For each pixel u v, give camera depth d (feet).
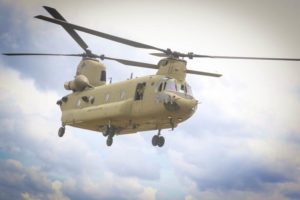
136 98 119.34
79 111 135.44
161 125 120.98
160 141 122.42
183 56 119.24
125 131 130.62
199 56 117.70
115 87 127.24
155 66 124.88
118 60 133.90
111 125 127.54
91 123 133.18
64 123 142.10
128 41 113.39
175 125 119.03
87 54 143.74
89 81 140.87
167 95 111.14
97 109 127.85
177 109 111.14
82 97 135.74
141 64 127.65
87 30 109.40
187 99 112.47
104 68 143.64
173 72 117.08
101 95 130.52
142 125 123.85
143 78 120.57
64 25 108.17
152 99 114.21
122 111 119.75
